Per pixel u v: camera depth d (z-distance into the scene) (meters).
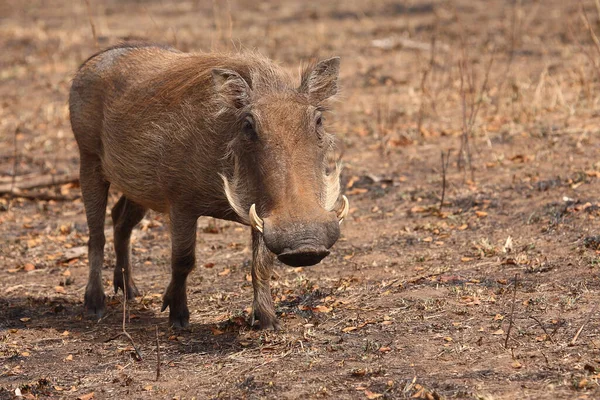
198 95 8.84
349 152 16.39
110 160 10.09
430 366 7.53
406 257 11.12
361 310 9.26
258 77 8.31
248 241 12.70
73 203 15.17
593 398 6.54
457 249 11.19
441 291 9.57
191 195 8.97
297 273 10.94
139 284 11.36
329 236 7.34
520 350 7.68
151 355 8.64
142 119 9.45
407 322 8.72
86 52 26.80
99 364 8.52
